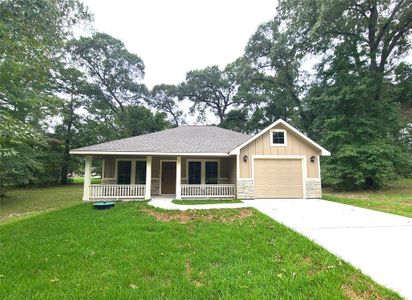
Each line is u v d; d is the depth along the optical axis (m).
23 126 5.84
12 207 11.02
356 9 17.83
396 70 19.23
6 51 6.11
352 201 10.69
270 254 4.11
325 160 18.20
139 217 7.32
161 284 3.12
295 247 4.39
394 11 17.25
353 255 3.99
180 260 3.89
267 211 8.07
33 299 2.75
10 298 2.78
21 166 12.78
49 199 13.80
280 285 3.01
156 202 10.67
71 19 7.54
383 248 4.32
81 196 15.22
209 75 36.84
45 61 7.27
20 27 6.09
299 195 12.25
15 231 5.87
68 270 3.55
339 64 18.67
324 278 3.17
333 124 17.98
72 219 7.19
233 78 33.62
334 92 18.27
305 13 17.22
